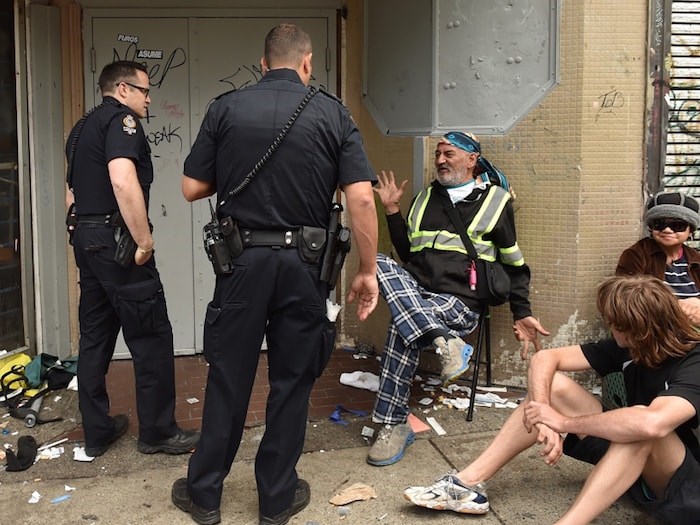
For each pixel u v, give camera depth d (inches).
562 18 149.9
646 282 101.2
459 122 161.9
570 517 98.4
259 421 147.4
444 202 149.1
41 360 167.8
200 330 189.8
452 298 142.9
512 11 154.7
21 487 121.6
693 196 158.9
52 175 175.2
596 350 114.7
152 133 182.4
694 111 155.8
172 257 186.9
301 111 102.4
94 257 125.3
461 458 131.5
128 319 126.6
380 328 185.3
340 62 185.8
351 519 111.8
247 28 181.8
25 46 168.6
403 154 170.4
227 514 113.2
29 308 173.8
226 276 105.0
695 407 94.7
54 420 147.7
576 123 150.3
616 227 154.8
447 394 160.6
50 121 173.9
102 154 124.0
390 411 131.6
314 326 107.0
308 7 182.7
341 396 161.0
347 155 104.3
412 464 129.4
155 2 178.7
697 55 154.0
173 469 128.3
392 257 177.3
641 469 98.1
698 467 99.3
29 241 173.0
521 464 128.1
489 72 157.9
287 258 103.5
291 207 103.0
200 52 181.2
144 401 130.9
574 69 149.7
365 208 104.6
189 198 108.7
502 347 162.6
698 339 100.4
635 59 151.3
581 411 113.0
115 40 178.5
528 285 149.7
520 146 156.7
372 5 179.9
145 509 114.8
